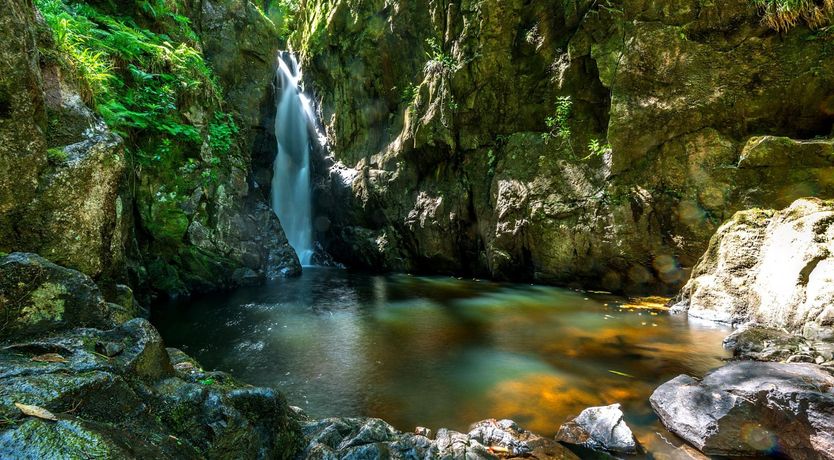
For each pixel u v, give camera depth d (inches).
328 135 605.6
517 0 387.5
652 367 195.2
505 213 404.8
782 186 277.0
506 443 127.5
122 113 297.7
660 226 323.6
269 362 211.2
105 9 354.9
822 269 195.6
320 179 618.2
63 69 169.9
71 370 76.2
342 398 169.3
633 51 323.0
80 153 155.3
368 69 535.2
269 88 552.1
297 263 483.8
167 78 364.2
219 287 391.9
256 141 538.0
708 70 303.4
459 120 439.5
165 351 98.8
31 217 135.3
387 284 434.0
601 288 362.6
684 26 307.9
